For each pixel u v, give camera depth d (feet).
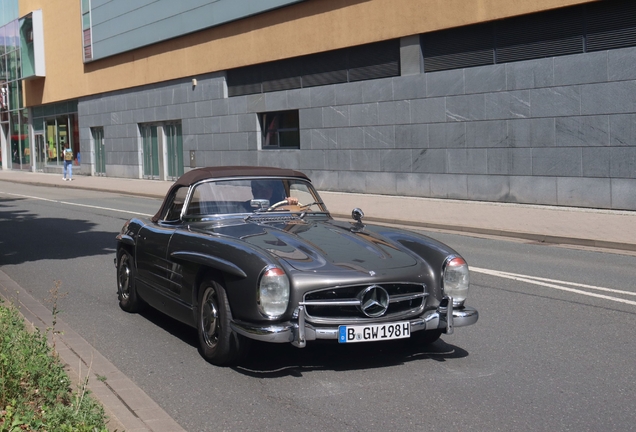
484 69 60.75
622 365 18.42
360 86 72.33
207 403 15.76
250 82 88.22
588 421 14.61
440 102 64.54
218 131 94.17
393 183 69.77
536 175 57.72
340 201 67.05
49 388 14.20
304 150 79.97
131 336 21.42
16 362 14.49
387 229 20.94
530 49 57.82
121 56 114.73
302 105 79.87
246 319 16.84
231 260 17.20
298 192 22.41
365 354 19.27
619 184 52.70
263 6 82.94
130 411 14.84
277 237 18.66
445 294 18.10
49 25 138.10
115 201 76.64
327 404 15.61
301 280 16.51
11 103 160.15
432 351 19.63
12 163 163.32
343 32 73.36
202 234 19.13
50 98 140.26
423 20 65.00
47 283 30.25
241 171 22.03
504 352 19.60
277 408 15.40
